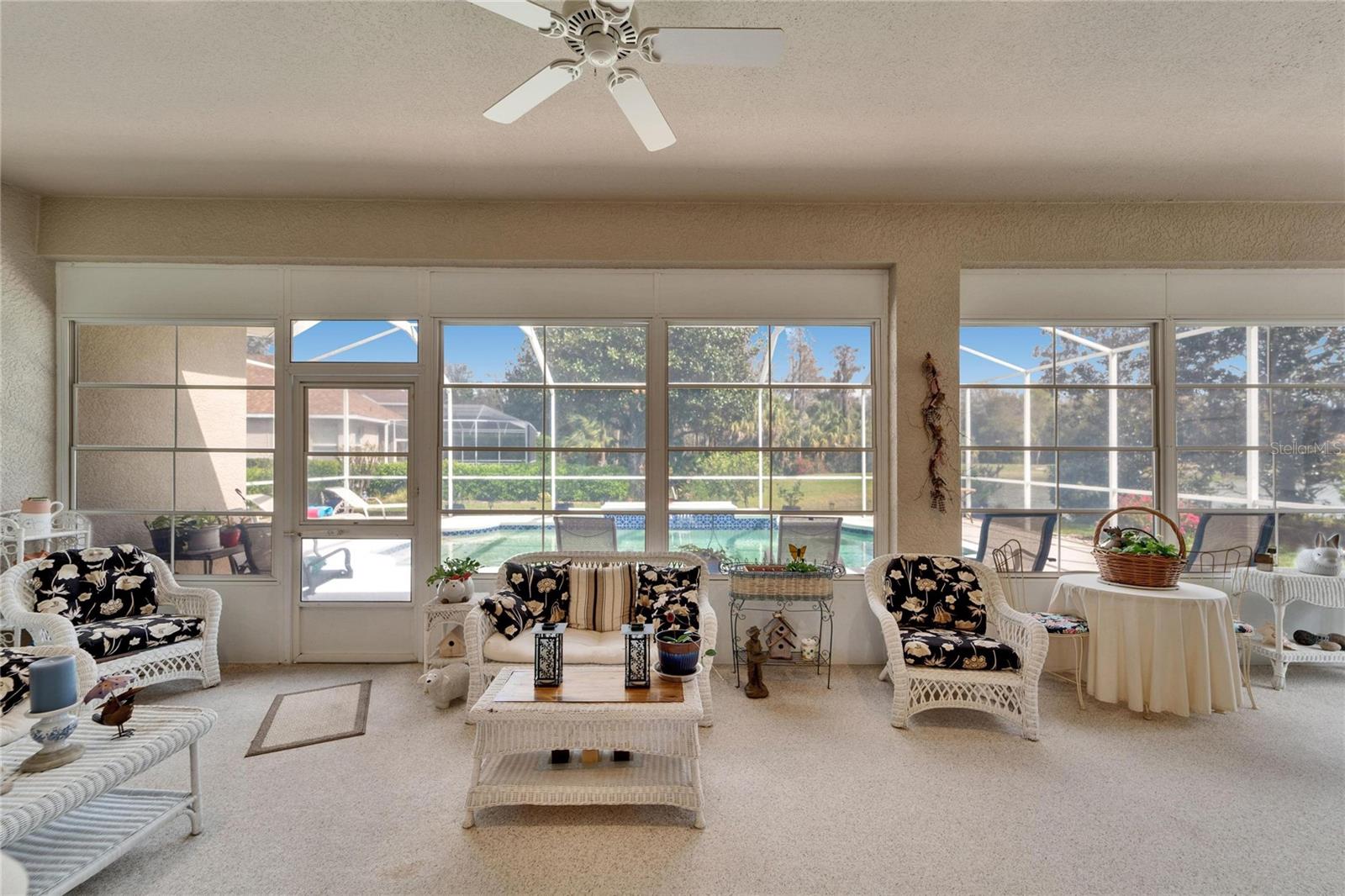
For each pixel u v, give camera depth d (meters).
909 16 2.04
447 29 2.12
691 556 3.45
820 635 3.64
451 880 1.81
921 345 3.65
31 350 3.53
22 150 2.99
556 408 3.86
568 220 3.61
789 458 3.86
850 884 1.80
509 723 2.10
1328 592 3.24
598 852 1.93
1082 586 3.13
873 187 3.41
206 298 3.72
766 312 3.81
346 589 3.79
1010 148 2.96
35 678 1.73
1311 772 2.42
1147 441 3.80
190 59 2.27
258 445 3.80
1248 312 3.81
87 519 3.68
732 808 2.18
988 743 2.67
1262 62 2.28
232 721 2.86
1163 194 3.51
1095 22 2.07
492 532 3.85
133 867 1.84
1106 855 1.93
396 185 3.39
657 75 2.38
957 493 3.64
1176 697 2.88
